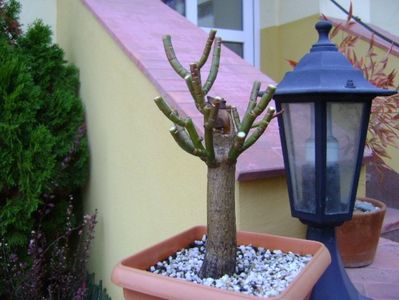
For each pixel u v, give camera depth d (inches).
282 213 63.3
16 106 84.4
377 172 109.8
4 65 85.2
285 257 47.8
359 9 158.2
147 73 73.6
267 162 59.7
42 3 122.1
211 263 44.2
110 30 88.0
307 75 52.1
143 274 39.9
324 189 51.8
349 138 53.0
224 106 45.1
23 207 84.6
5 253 86.3
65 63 105.9
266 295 38.2
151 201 74.8
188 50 87.3
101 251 96.8
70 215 99.4
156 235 73.4
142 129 76.7
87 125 101.6
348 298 55.1
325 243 55.3
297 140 53.9
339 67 52.2
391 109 91.5
